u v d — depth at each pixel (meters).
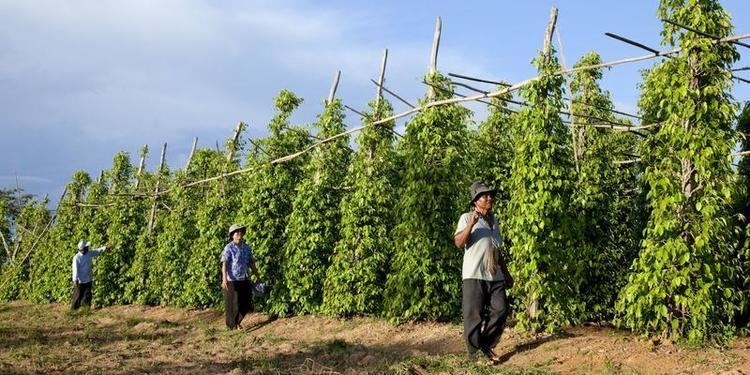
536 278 8.16
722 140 6.93
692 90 7.01
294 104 14.12
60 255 21.88
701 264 6.93
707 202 6.82
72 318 14.41
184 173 17.45
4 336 10.59
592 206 9.62
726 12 7.07
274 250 13.31
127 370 7.16
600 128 10.62
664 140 7.65
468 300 6.74
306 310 12.05
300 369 6.96
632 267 7.35
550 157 8.23
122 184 20.88
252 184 14.02
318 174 12.44
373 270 10.86
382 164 11.20
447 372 6.41
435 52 10.14
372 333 9.57
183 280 16.19
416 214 9.68
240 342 9.51
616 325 8.98
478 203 6.82
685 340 6.89
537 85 8.34
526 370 6.29
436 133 9.84
